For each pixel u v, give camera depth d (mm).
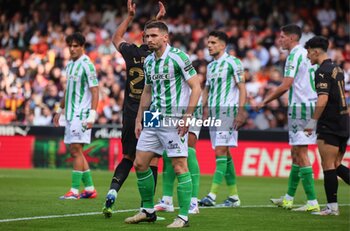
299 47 27328
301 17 62875
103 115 53156
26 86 56125
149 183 21484
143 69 23469
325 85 23953
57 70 57469
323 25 62562
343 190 34750
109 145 48531
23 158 50156
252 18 62938
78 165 29562
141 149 21266
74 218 22750
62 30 64250
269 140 46281
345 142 24938
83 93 30172
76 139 29656
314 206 26000
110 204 22406
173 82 20781
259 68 57375
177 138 20797
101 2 66312
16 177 41000
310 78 26891
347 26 62750
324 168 24594
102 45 60344
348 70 54625
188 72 20578
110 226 20922
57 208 25562
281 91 27219
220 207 27312
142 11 64875
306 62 26922
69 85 30219
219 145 28312
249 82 55938
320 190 35406
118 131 48531
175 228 20594
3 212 24188
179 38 60500
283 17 62562
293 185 26938
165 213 24734
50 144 49688
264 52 58188
